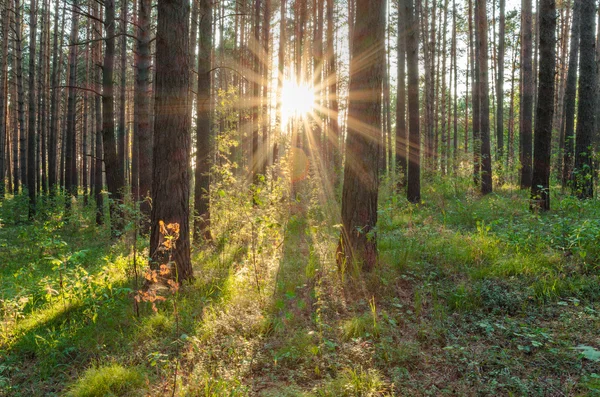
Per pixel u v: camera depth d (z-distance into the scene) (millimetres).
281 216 9461
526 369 3756
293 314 5109
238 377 3814
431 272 6227
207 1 10352
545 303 5035
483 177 15344
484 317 4871
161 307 5449
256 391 3660
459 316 4938
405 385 3635
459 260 6625
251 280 6316
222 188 9891
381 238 8414
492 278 5805
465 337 4449
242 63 24453
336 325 4824
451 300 5254
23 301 5922
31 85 19203
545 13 9484
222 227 9914
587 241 6223
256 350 4340
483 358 3975
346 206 6484
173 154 6184
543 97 9586
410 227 8906
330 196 14102
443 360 4012
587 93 11336
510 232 7289
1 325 5305
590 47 11266
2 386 3959
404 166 15516
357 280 5953
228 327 4781
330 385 3592
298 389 3613
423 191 15250
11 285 7625
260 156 17891
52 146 20000
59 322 5441
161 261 6117
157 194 6207
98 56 22422
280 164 10734
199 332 4703
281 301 5395
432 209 12023
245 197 9195
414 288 5789
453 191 14883
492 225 8594
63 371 4301
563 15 24766
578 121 11523
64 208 15961
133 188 15500
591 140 11391
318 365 4008
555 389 3422
